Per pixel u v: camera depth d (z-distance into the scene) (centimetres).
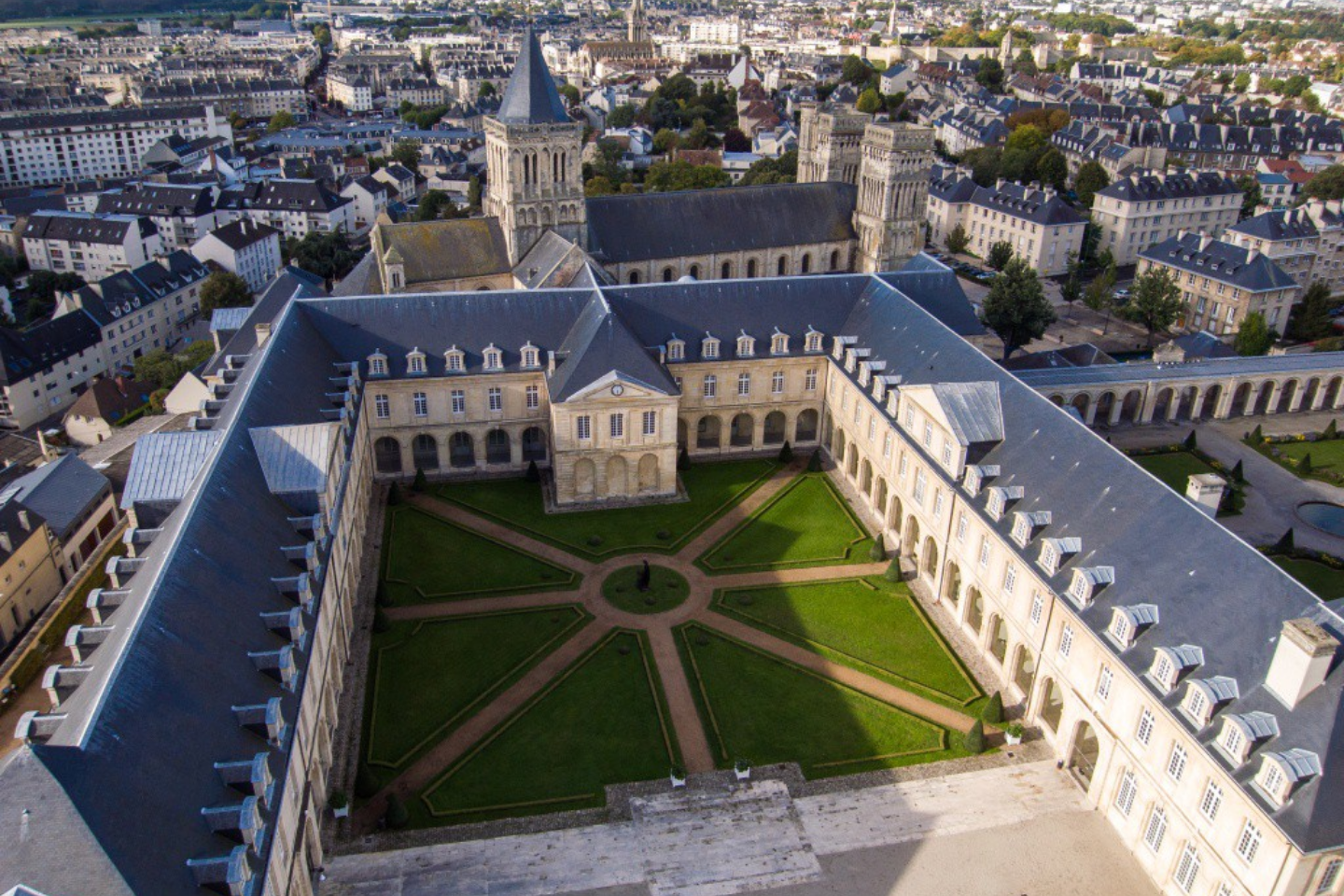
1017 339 17288
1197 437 15488
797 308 14188
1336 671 6650
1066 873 7681
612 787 8481
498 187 16138
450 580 11306
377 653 10044
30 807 4784
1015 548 9294
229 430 9138
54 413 18050
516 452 13838
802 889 7556
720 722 9200
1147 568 8156
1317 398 16438
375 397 13075
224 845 5709
